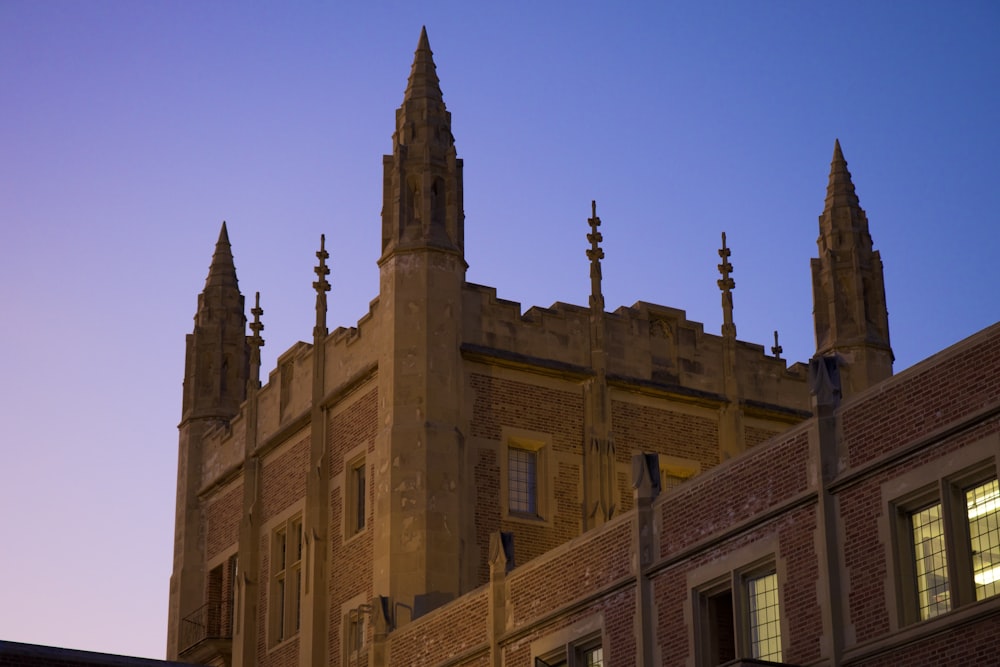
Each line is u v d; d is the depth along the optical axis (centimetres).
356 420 4409
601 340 4481
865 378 4453
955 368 2586
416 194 4381
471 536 4134
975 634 2459
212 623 4991
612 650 3159
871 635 2638
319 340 4653
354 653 4188
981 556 2509
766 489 2894
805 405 4788
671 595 3047
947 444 2573
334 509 4422
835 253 4606
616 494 4369
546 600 3369
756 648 2870
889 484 2659
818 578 2748
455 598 3997
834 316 4541
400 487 4078
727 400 4634
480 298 4366
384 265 4344
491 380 4312
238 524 4947
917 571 2616
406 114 4462
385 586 4000
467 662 3559
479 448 4228
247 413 4956
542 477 4303
